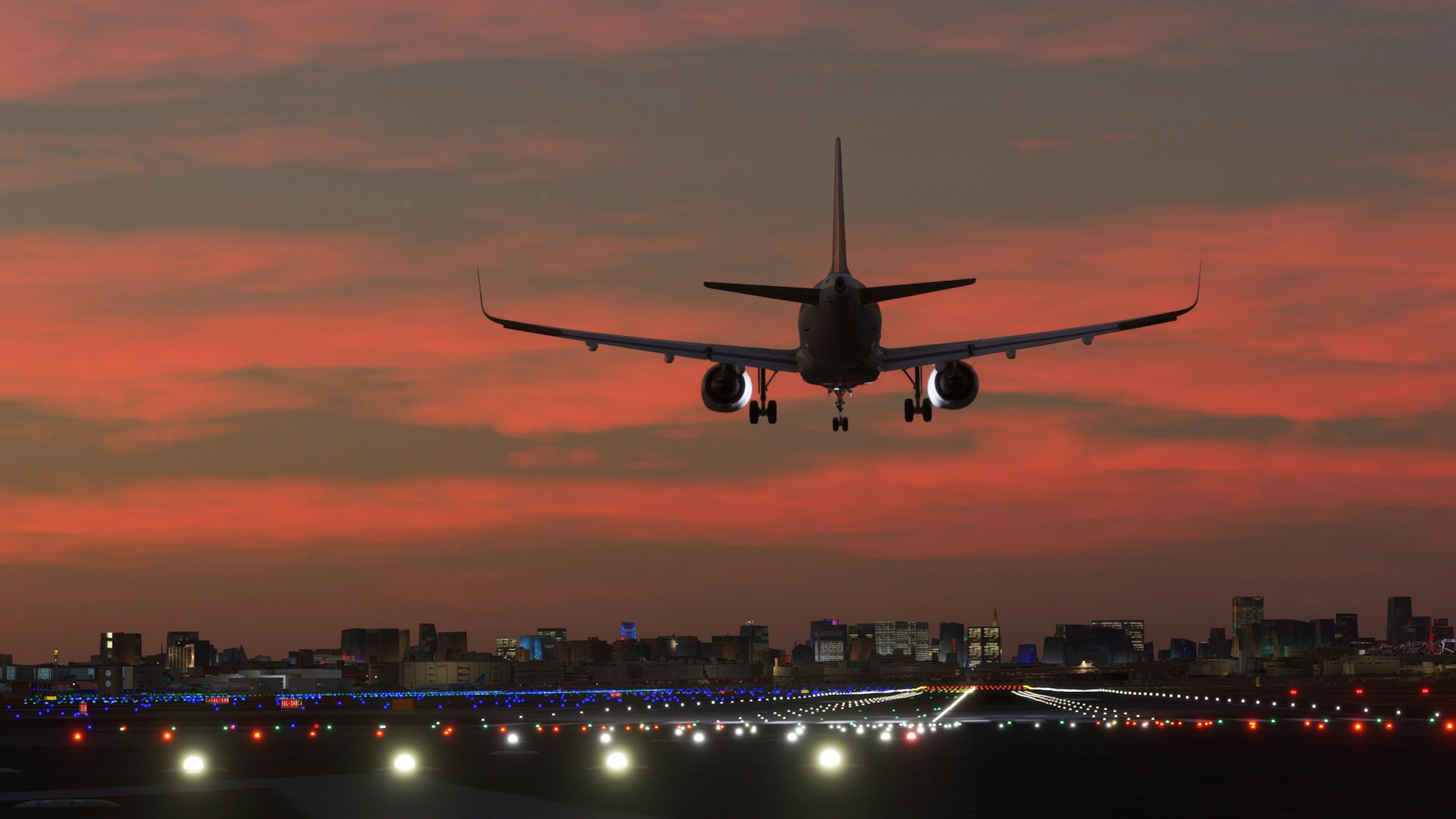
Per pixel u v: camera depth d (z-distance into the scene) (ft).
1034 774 558.15
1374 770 570.46
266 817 423.64
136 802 477.36
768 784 518.37
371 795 488.02
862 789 495.00
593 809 436.35
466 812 431.43
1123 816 413.39
